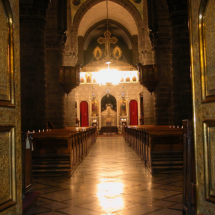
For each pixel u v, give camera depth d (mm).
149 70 18984
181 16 13633
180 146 9133
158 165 8695
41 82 14250
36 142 9000
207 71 3570
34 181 7680
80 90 36688
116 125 37562
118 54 37656
